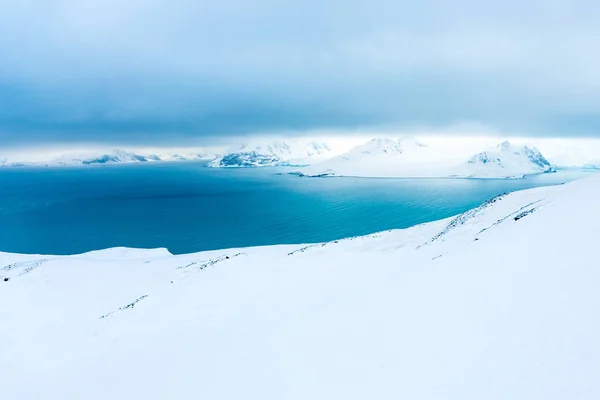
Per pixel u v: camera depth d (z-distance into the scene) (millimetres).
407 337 11562
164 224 159500
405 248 38125
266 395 10758
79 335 26250
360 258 34312
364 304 16547
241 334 17422
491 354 8852
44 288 34656
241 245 121000
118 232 143750
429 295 14945
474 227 36531
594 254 12680
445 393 8094
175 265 47406
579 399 6551
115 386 15875
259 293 26578
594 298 9539
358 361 11039
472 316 11367
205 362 14953
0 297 32000
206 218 174250
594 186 27188
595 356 7391
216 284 31938
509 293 12078
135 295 34625
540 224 20984
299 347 13453
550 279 11938
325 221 162000
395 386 9086
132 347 21297
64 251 116188
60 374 20438
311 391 10188
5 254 61688
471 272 16312
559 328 8789
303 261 37031
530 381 7434
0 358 23516
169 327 23203
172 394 12984
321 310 17703
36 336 26344
